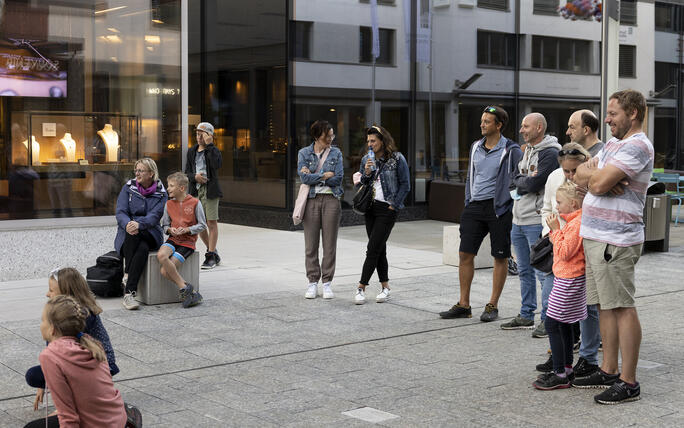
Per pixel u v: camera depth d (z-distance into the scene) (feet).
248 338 22.07
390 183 26.43
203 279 31.50
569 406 16.30
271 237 45.52
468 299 24.91
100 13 32.07
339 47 50.90
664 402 16.55
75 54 31.63
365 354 20.51
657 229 40.11
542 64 59.16
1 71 30.07
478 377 18.44
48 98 31.09
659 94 66.28
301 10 48.98
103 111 32.35
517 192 22.34
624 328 16.53
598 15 60.49
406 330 23.25
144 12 33.06
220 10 53.26
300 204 27.58
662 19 66.08
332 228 27.76
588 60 60.75
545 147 21.83
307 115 49.62
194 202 26.94
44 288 28.91
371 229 27.22
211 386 17.61
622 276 16.42
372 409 16.03
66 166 31.58
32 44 30.66
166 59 33.71
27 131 30.71
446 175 57.16
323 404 16.35
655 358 20.15
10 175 30.37
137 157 33.22
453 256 35.37
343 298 27.94
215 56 53.88
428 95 55.57
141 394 16.99
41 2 30.73
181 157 34.24
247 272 33.35
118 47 32.55
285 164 49.01
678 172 64.90
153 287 26.30
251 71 51.11
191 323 23.80
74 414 12.12
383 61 53.21
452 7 55.83
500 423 15.21
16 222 30.55
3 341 21.24
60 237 31.55
